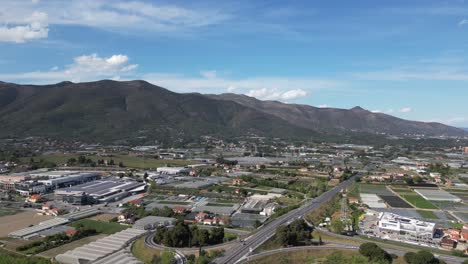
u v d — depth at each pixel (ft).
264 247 520.83
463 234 586.45
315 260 491.31
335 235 588.91
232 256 476.95
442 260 479.00
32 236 579.89
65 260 479.00
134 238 562.66
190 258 471.21
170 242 524.52
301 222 591.37
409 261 467.93
